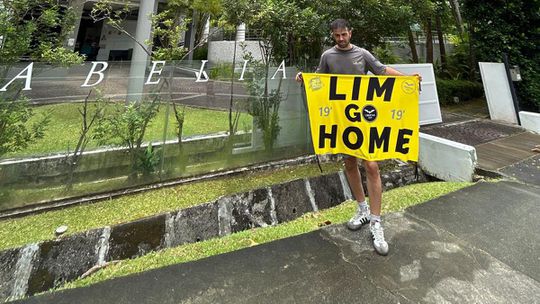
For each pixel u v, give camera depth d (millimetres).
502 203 3008
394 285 1846
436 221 2639
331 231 2457
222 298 1748
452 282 1874
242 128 4449
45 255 2412
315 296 1760
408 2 5301
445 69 10555
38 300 1725
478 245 2281
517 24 7363
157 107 3770
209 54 12703
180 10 8234
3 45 3021
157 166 3834
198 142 4102
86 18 13914
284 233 2627
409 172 4398
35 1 3268
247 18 4211
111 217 3082
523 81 7203
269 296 1762
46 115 3182
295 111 4852
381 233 2186
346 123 2342
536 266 2049
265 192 3625
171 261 2230
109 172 3562
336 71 2359
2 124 2977
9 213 3074
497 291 1811
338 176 4219
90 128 3420
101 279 2088
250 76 4445
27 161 3154
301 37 4590
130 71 3566
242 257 2135
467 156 3816
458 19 9609
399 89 2316
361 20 4637
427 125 6449
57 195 3312
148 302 1714
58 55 3211
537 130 6000
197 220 3119
